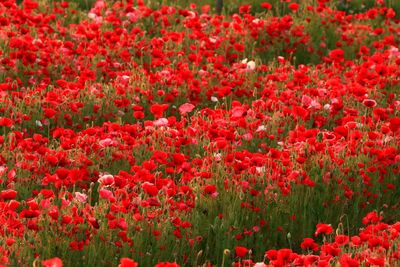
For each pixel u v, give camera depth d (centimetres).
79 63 1839
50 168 1241
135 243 1049
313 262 933
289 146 1351
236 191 1214
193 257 1093
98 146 1285
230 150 1330
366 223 1131
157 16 2233
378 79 1819
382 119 1478
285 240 1187
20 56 1712
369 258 928
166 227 1080
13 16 1989
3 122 1324
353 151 1319
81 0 2614
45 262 832
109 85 1730
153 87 1716
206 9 2300
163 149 1364
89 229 1045
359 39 2331
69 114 1550
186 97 1716
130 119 1617
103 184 1103
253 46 2075
